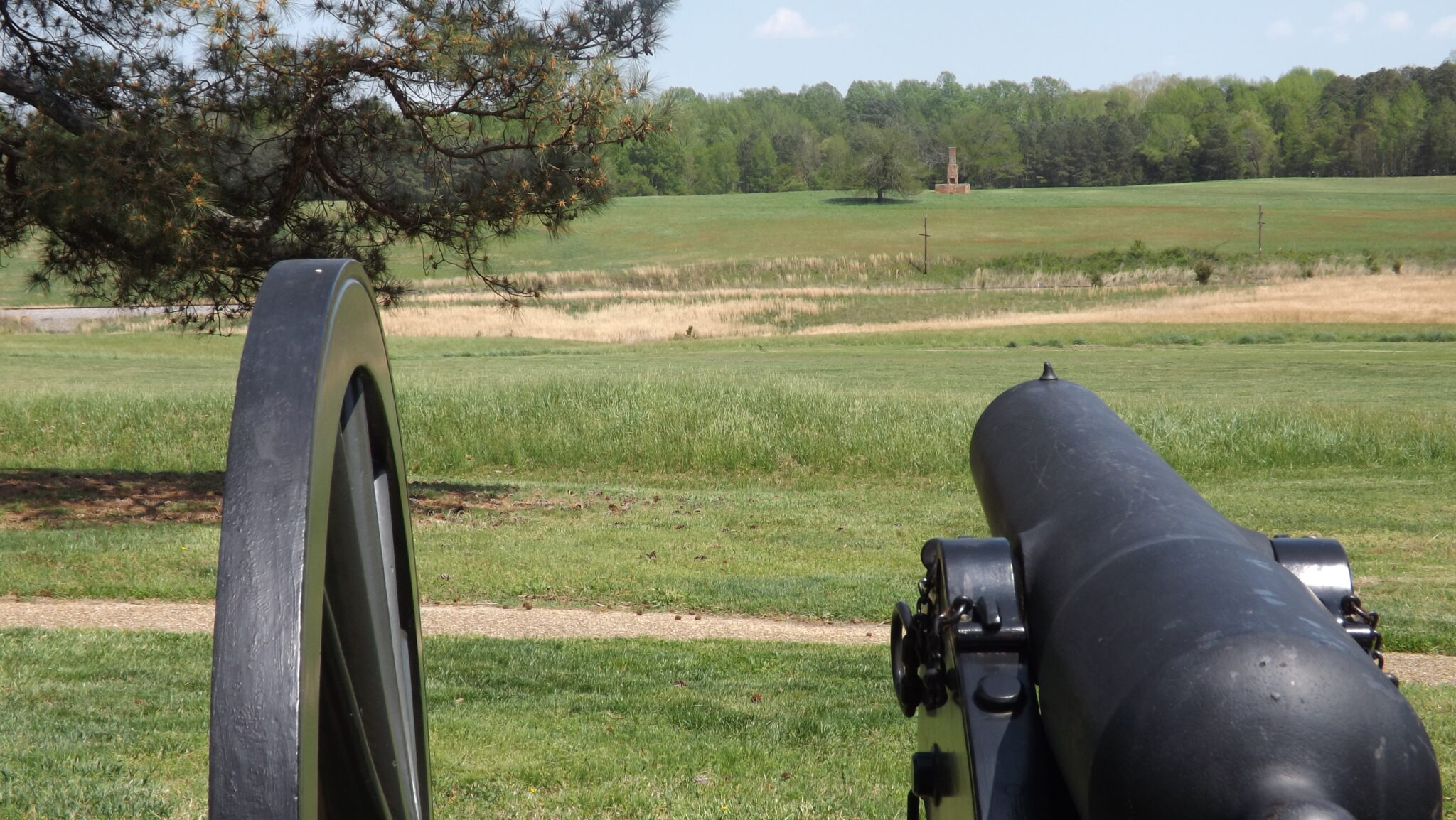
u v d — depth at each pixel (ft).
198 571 27.07
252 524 3.57
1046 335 145.79
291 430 3.70
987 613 6.75
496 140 36.06
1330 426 52.39
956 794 6.97
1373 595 27.12
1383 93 547.49
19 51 34.17
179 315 37.37
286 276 4.25
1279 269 222.07
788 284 231.30
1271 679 4.71
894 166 413.39
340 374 4.21
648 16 34.50
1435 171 495.41
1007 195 441.27
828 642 22.93
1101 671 5.39
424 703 6.59
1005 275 233.14
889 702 17.89
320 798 5.04
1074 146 519.60
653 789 13.89
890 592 27.25
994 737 6.46
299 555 3.52
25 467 46.91
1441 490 44.14
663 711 17.20
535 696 17.99
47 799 12.76
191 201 30.68
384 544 5.75
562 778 14.28
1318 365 105.40
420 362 117.50
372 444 5.64
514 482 46.57
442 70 32.17
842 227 341.21
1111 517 6.63
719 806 13.37
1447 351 117.70
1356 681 4.74
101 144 30.14
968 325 167.22
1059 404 8.61
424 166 35.68
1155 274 219.82
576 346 142.51
